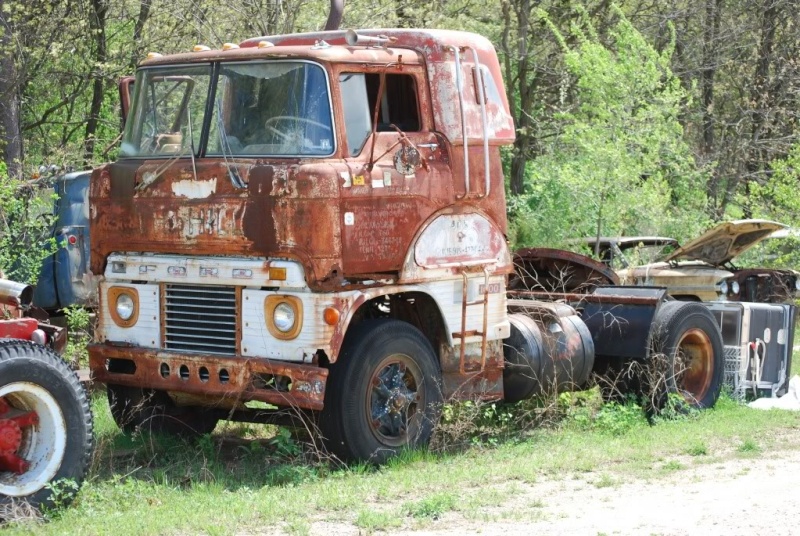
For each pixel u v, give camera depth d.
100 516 8.15
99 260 10.66
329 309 9.55
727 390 13.73
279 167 9.56
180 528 7.88
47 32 20.55
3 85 19.00
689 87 31.53
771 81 32.22
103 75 21.36
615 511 8.33
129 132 10.78
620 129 22.31
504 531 7.73
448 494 8.77
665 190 23.45
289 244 9.52
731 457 10.55
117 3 21.61
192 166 10.01
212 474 9.67
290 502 8.62
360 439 9.86
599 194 21.50
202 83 10.31
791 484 9.26
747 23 32.38
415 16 25.09
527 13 28.52
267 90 9.99
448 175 10.57
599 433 11.83
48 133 23.39
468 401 11.02
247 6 20.91
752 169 33.44
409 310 10.80
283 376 9.73
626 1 30.89
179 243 10.08
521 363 11.62
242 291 9.87
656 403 12.58
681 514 8.16
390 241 10.01
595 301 12.82
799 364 16.42
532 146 29.80
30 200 13.29
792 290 16.69
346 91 9.90
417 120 10.55
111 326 10.66
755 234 16.00
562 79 27.66
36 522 7.89
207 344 10.10
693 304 12.92
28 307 9.07
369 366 9.90
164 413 11.15
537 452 10.77
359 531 7.80
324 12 21.84
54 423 8.26
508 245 11.30
